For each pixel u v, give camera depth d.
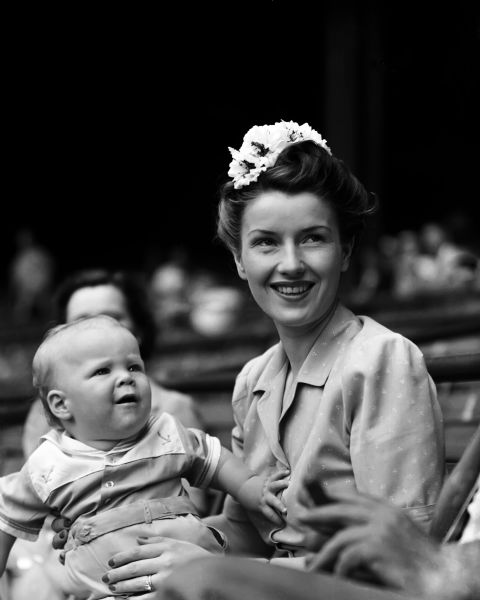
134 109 31.94
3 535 2.57
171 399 3.55
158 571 2.30
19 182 35.41
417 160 26.98
